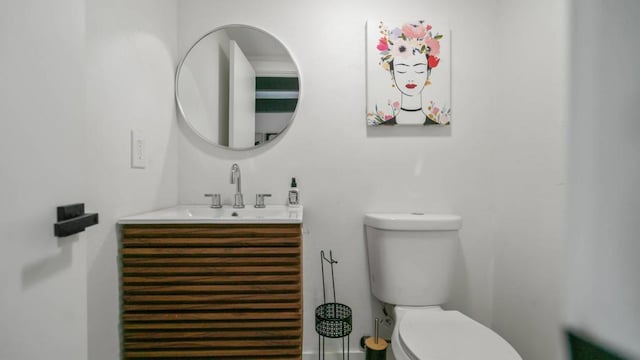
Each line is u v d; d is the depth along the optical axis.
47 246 0.61
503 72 1.46
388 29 1.49
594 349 0.13
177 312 1.10
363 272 1.52
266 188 1.51
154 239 1.09
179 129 1.51
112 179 1.04
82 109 0.70
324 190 1.51
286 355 1.12
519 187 1.35
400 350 0.99
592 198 0.14
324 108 1.51
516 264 1.37
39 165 0.59
